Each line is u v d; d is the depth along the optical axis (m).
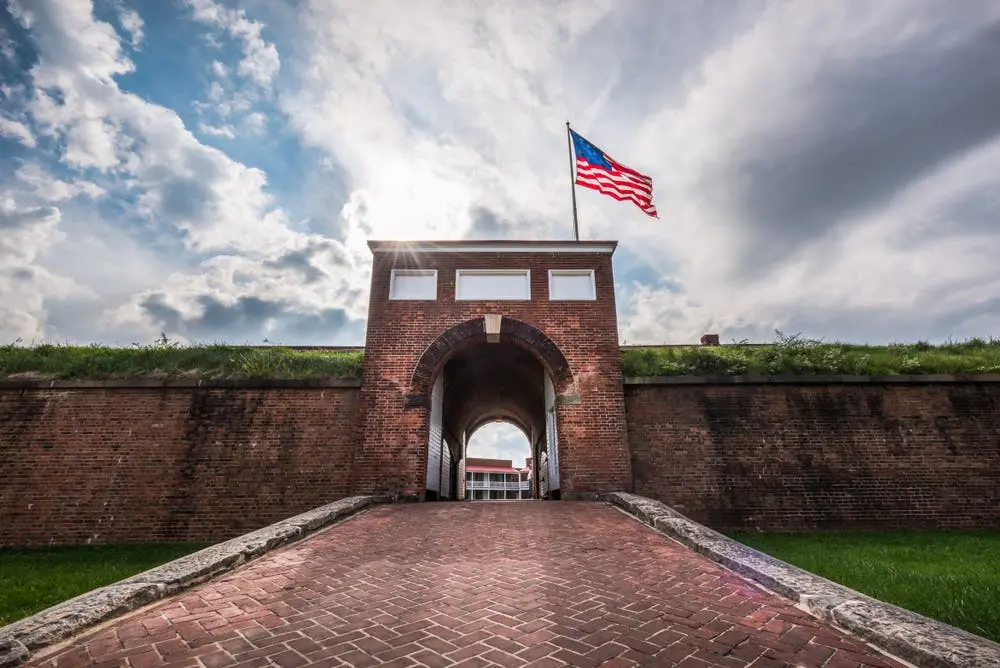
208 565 5.58
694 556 6.40
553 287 13.62
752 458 12.05
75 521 11.08
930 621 3.91
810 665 3.47
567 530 7.91
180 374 12.74
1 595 6.70
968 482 11.68
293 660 3.58
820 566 7.17
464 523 8.47
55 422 11.89
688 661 3.53
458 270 13.70
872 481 11.73
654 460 12.15
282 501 11.59
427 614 4.48
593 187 15.45
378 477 11.66
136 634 4.07
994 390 12.48
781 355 13.75
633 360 13.97
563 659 3.55
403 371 12.61
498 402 23.19
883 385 12.57
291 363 13.62
